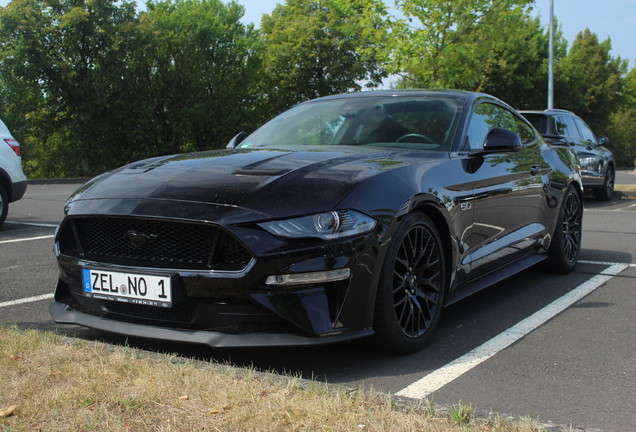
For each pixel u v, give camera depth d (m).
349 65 38.16
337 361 2.65
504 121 4.24
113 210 2.56
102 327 2.63
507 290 4.20
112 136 36.81
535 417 2.07
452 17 13.49
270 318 2.38
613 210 10.12
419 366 2.61
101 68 32.97
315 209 2.39
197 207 2.43
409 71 14.30
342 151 3.14
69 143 36.50
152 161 3.17
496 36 13.70
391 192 2.61
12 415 1.81
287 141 3.75
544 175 4.35
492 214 3.51
